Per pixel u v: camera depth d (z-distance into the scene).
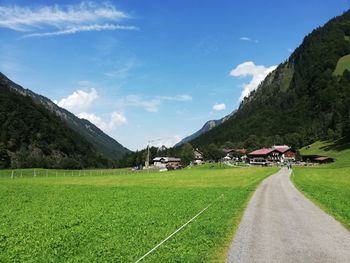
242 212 27.41
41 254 15.05
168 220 23.00
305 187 55.12
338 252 15.59
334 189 52.81
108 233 18.97
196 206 30.72
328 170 116.38
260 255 14.90
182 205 31.55
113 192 47.66
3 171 117.44
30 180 82.31
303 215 26.25
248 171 121.88
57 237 18.34
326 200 35.97
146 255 14.44
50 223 22.83
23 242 17.36
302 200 36.72
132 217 24.52
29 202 35.59
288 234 19.25
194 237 17.89
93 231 19.64
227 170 132.50
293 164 185.12
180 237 17.80
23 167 183.12
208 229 19.69
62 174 121.19
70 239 17.84
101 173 130.00
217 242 16.88
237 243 16.88
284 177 86.81
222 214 25.83
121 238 17.66
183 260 13.78
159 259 13.94
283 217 25.19
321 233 19.64
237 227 20.89
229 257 14.48
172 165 199.38
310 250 15.86
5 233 19.69
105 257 14.29
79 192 47.50
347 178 87.06
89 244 16.61
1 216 26.16
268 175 96.50
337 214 26.44
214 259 14.22
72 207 31.33
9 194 43.34
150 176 104.12
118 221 22.84
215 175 103.38
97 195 43.12
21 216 26.09
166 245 16.12
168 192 47.50
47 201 36.44
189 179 87.44
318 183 68.44
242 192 46.22
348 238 18.45
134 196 41.53
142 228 20.23
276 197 39.84
